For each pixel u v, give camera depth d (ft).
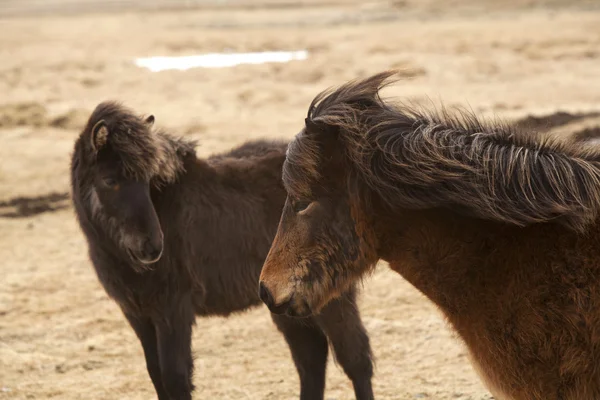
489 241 16.57
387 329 36.99
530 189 15.94
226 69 121.49
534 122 69.26
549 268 16.05
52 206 60.95
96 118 27.22
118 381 33.35
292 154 16.97
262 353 35.60
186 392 27.40
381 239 17.15
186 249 27.81
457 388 30.86
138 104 97.60
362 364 27.81
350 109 16.89
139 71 123.85
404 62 116.57
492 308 16.51
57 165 71.10
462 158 16.34
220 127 81.97
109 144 26.58
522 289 16.17
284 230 17.31
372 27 166.91
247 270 28.81
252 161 29.89
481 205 16.05
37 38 176.76
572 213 15.71
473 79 103.55
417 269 17.17
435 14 188.55
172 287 27.40
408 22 173.06
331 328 27.30
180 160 28.45
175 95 103.14
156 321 27.68
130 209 26.23
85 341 37.60
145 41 161.38
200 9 262.67
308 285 16.98
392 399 30.30
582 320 15.65
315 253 16.94
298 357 28.99
